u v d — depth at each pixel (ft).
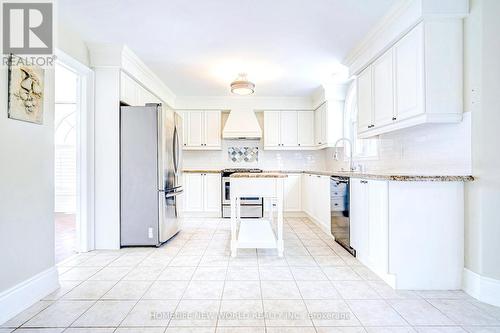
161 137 10.89
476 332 5.33
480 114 6.63
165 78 14.26
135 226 10.86
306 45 10.37
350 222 9.88
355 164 13.84
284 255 9.89
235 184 9.80
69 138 18.95
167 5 7.78
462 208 7.07
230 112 18.35
